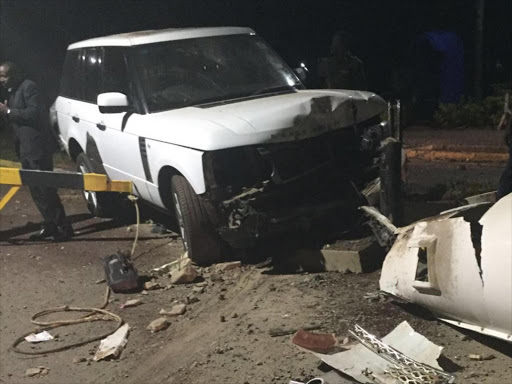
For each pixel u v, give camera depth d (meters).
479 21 15.67
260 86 7.75
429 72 16.47
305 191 6.68
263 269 6.77
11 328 6.25
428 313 5.39
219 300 6.25
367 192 6.74
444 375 4.45
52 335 6.02
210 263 7.02
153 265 7.40
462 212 5.03
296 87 7.91
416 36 17.83
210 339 5.56
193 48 7.96
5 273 7.55
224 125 6.55
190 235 6.84
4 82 8.43
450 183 9.40
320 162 6.75
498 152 11.62
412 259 5.05
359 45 19.64
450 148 12.14
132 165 7.78
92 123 8.58
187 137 6.64
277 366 4.98
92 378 5.27
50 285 7.12
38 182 8.11
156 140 7.11
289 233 6.88
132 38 8.08
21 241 8.62
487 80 18.00
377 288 6.04
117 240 8.39
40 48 20.70
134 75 7.72
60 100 9.88
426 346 4.77
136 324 6.03
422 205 8.26
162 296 6.53
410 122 15.77
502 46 18.36
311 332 5.33
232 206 6.42
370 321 5.45
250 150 6.52
